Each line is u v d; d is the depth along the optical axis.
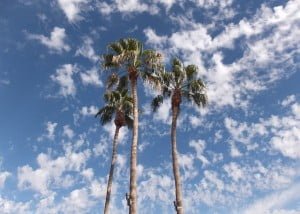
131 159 28.48
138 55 33.41
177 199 29.94
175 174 31.00
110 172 37.19
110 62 34.06
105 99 41.47
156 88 33.12
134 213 26.36
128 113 41.38
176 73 34.91
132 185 27.28
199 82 34.81
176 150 32.16
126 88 38.97
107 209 35.06
